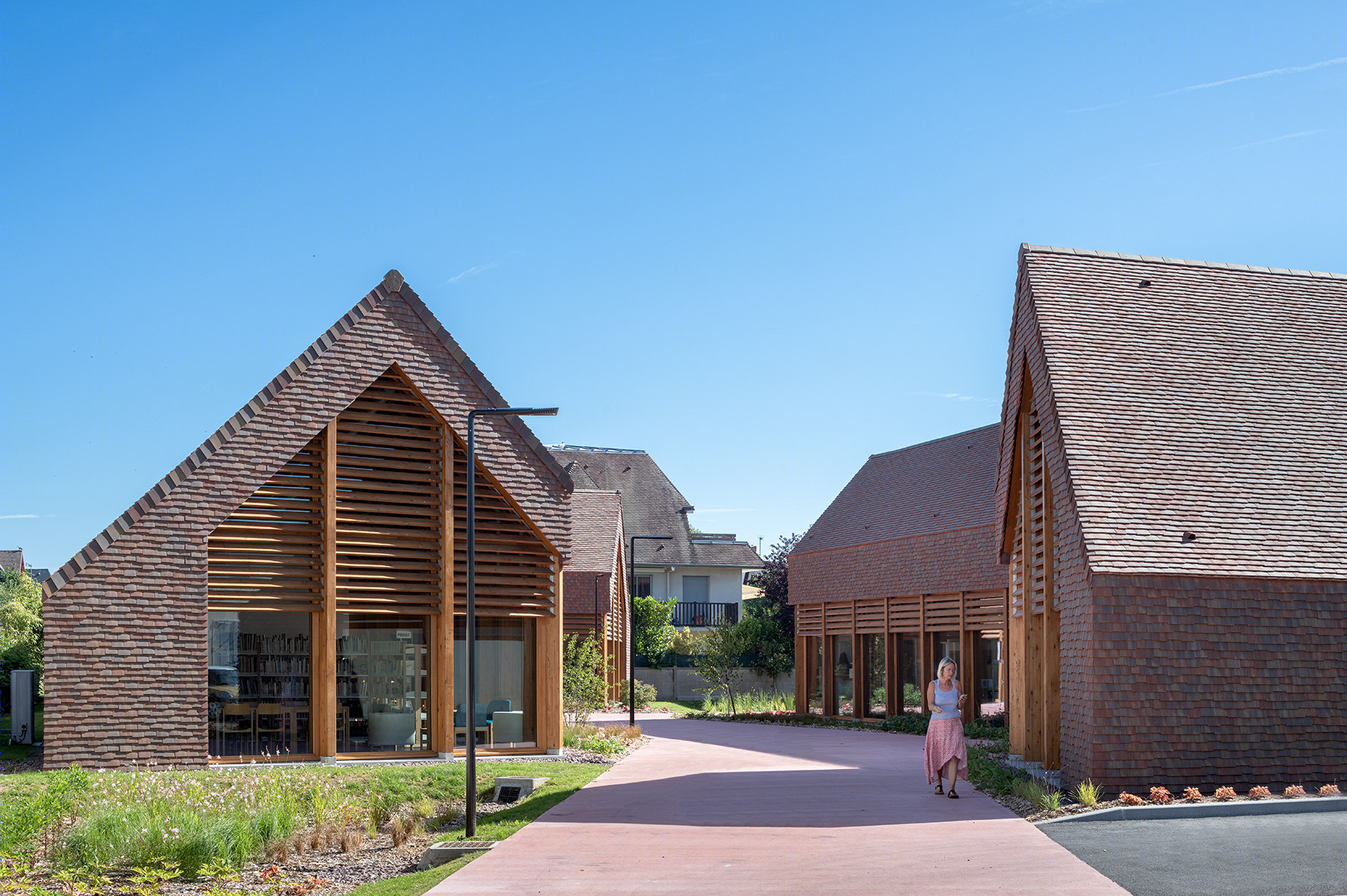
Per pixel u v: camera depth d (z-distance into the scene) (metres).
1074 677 14.24
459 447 19.11
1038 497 17.38
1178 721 13.58
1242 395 15.77
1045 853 10.30
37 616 36.41
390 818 15.29
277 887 11.78
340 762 17.62
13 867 11.67
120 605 16.64
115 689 16.50
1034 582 17.41
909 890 9.03
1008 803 13.66
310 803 15.11
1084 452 14.66
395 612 18.30
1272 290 17.45
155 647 16.77
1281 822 11.73
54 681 16.23
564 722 23.88
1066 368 15.60
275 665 17.59
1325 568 13.88
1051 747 16.02
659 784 16.02
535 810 13.86
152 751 16.59
